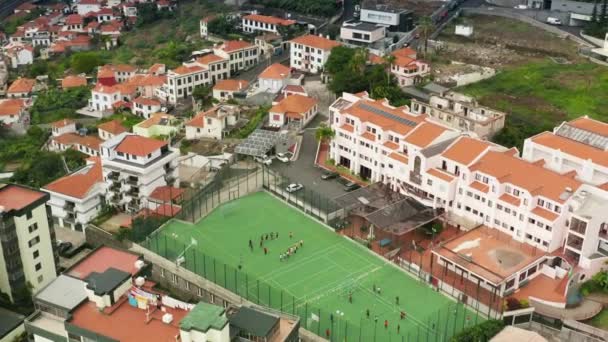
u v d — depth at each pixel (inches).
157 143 7214.6
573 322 5260.8
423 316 5452.8
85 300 4598.9
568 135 7007.9
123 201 7096.5
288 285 5816.9
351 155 7760.8
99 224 6865.2
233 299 5561.0
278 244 6456.7
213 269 5994.1
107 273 4677.7
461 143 6747.1
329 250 6378.0
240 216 6958.7
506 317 5329.7
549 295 5585.6
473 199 6427.2
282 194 7377.0
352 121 7687.0
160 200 6988.2
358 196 6919.3
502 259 5787.4
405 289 5807.1
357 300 5639.8
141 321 4414.4
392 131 7190.0
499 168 6314.0
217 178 7662.4
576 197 5866.1
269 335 4367.6
